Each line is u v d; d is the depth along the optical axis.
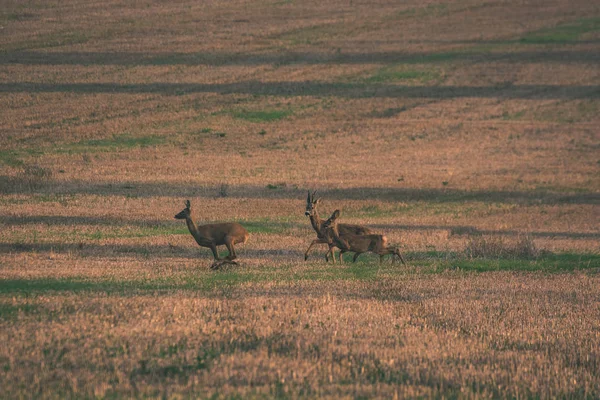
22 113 120.12
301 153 112.25
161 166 97.69
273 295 35.44
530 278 44.66
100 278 38.16
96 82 142.62
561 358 26.53
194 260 46.75
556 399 22.41
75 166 93.69
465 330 29.98
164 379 22.09
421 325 30.58
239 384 21.78
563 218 83.62
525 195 95.25
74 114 122.06
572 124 139.25
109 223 62.38
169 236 57.28
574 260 53.91
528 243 55.56
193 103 135.62
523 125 137.12
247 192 85.12
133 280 38.09
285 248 54.72
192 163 101.00
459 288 40.00
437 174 104.25
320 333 27.89
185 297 33.47
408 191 92.00
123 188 82.44
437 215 80.44
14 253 46.38
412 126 132.25
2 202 70.50
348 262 49.50
